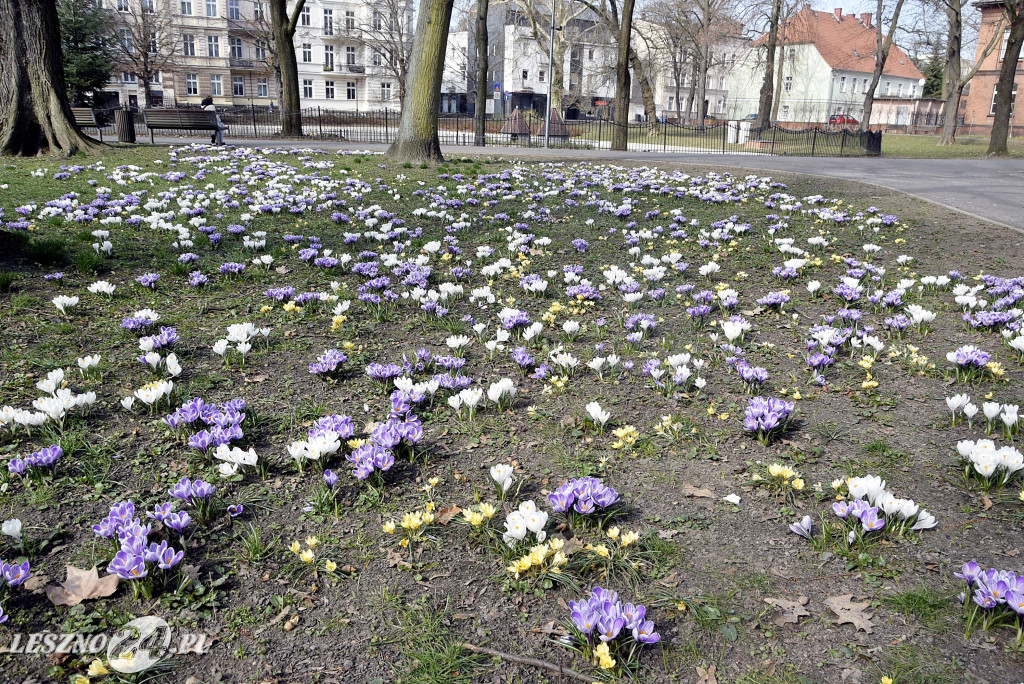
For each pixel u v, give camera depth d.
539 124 30.83
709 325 5.02
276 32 24.56
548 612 2.27
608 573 2.43
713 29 42.41
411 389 3.53
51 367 3.88
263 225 7.82
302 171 12.89
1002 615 2.12
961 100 60.19
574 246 7.15
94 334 4.42
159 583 2.35
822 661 2.02
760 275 6.46
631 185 11.88
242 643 2.12
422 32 13.70
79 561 2.45
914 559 2.47
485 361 4.34
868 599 2.28
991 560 2.46
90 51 33.31
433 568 2.48
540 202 10.26
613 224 8.66
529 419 3.59
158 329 4.59
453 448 3.29
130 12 50.34
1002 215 9.55
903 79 75.31
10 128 13.60
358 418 3.54
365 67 66.81
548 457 3.22
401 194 10.44
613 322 5.09
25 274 5.33
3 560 2.43
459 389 3.83
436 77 13.99
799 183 13.20
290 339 4.59
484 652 2.10
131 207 8.16
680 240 7.80
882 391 3.90
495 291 5.80
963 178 14.61
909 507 2.53
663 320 5.14
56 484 2.85
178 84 59.34
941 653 2.04
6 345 4.09
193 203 8.80
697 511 2.80
